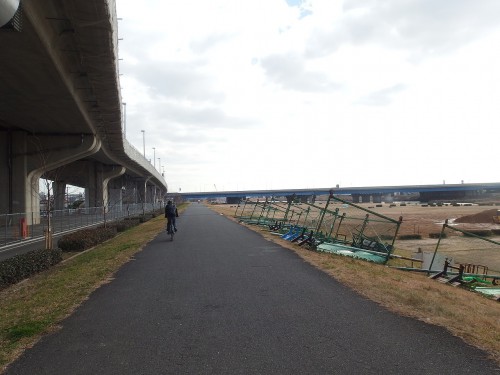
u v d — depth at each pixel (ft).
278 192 466.70
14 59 60.08
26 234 79.46
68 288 29.91
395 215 202.39
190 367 15.23
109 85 76.33
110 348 17.43
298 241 58.23
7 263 35.17
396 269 43.83
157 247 54.70
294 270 35.47
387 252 49.34
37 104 87.25
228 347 17.22
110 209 143.33
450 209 274.36
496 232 118.21
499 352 16.02
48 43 56.24
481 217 163.63
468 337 17.76
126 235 81.92
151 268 37.88
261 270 35.68
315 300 24.79
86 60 64.23
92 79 72.90
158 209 252.42
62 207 197.88
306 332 18.89
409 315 21.21
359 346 16.92
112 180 284.00
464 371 14.30
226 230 82.94
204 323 20.66
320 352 16.38
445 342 17.17
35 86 74.02
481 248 85.46
